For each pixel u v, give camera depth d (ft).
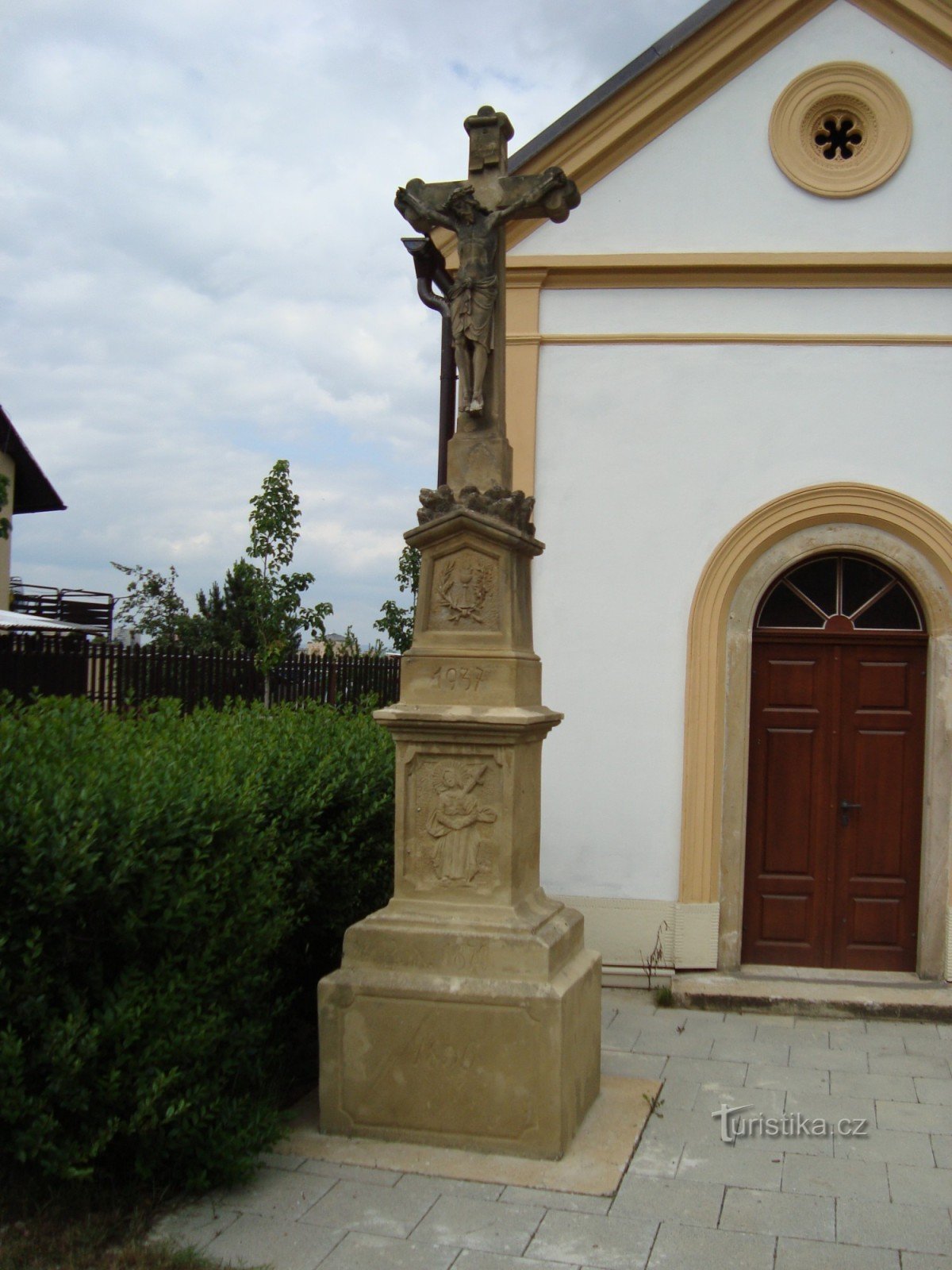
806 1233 13.73
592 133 25.80
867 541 24.97
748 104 25.68
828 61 25.40
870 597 25.48
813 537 25.14
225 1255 12.90
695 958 24.89
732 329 25.54
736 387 25.46
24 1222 13.17
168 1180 14.37
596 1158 15.49
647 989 24.93
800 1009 23.30
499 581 16.67
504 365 17.38
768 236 25.53
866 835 25.29
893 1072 19.92
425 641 16.90
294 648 44.19
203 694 33.65
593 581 25.58
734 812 25.16
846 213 25.36
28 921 12.78
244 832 14.96
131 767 14.64
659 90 25.63
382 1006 15.93
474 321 16.81
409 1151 15.60
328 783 18.65
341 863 18.78
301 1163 15.24
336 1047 16.07
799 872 25.45
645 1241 13.43
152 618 86.22
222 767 15.58
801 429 25.23
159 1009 13.46
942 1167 15.81
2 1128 12.82
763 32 25.43
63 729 16.60
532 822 17.30
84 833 12.98
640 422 25.70
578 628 25.54
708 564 25.22
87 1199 13.60
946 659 24.63
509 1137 15.52
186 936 13.96
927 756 24.77
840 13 25.41
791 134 25.54
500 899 16.28
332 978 16.16
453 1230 13.55
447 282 27.50
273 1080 17.29
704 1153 16.08
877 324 25.18
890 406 25.03
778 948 25.43
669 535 25.46
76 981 13.44
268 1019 16.25
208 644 83.46
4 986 12.40
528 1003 15.44
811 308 25.38
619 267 25.67
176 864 13.96
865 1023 22.86
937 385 24.94
